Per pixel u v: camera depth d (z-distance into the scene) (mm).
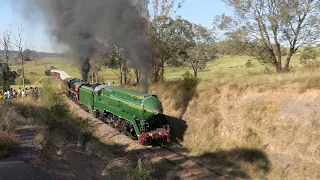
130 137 16062
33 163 8875
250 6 18125
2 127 13203
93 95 20641
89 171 9672
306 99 12672
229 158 13062
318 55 17984
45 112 16266
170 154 14047
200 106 17156
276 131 12602
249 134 13375
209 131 15242
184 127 17016
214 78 19078
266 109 13719
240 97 15578
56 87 39250
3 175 7711
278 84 14461
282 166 11367
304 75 13938
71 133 15055
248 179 11305
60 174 8508
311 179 10234
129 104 15617
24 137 12141
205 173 11859
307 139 11312
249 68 42438
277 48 18703
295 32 17641
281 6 17125
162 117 15344
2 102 21844
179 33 27406
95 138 16094
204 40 37031
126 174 10320
